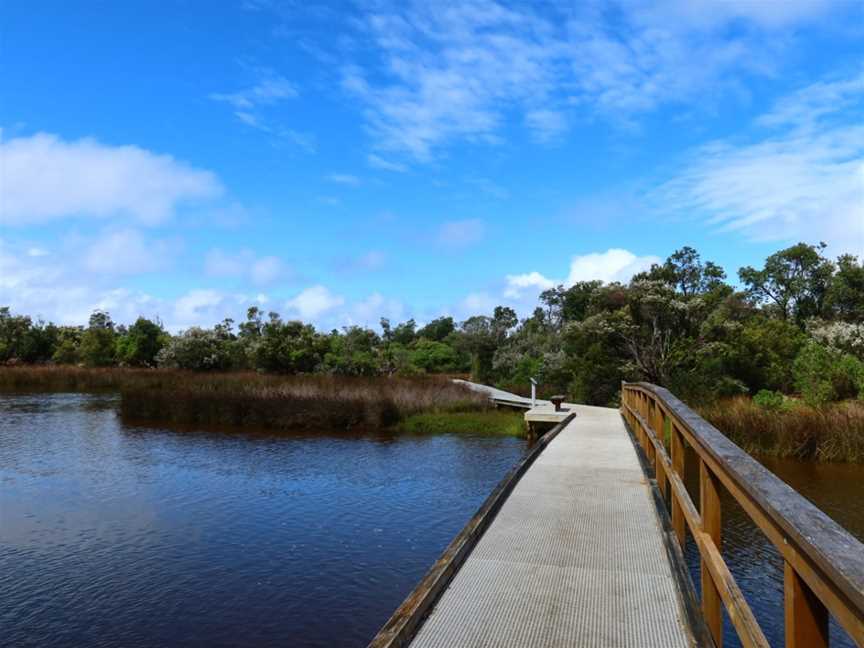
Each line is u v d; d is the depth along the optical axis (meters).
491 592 4.02
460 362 45.00
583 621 3.58
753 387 23.20
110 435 18.56
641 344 24.89
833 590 1.46
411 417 21.42
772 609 6.73
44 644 6.16
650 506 6.26
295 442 17.64
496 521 5.71
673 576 4.21
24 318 47.97
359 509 10.77
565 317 40.38
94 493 11.74
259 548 8.79
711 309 26.17
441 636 3.40
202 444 17.22
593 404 25.00
